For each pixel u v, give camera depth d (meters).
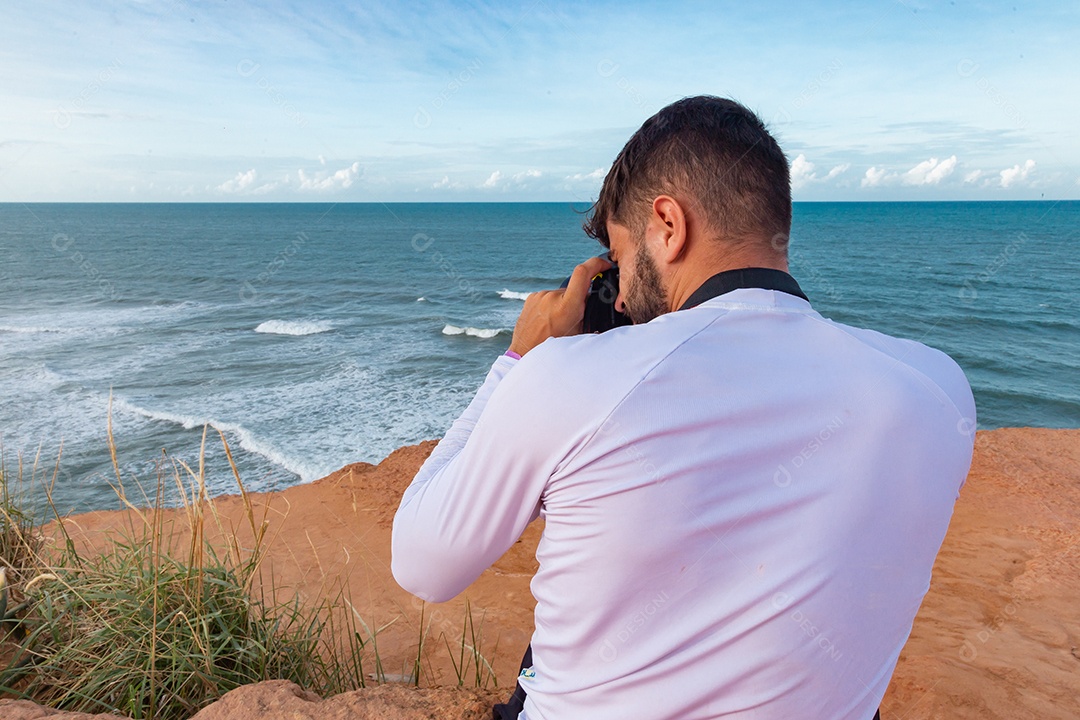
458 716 1.49
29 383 23.48
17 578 2.66
